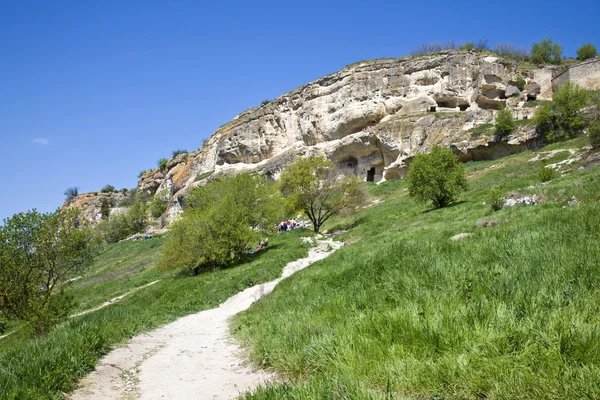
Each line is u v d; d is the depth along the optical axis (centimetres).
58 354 571
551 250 641
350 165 4991
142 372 631
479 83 4547
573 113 3475
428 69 4788
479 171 3472
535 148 3609
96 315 1048
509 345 365
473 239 924
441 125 4138
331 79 5375
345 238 2466
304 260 1920
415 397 339
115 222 7138
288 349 537
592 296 431
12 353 622
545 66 5062
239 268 1934
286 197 3128
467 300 506
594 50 5666
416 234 1457
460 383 329
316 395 331
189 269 2216
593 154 2459
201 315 1276
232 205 2191
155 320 1123
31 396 441
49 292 1198
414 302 543
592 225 761
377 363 397
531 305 437
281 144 5906
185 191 6612
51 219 1177
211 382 541
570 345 334
